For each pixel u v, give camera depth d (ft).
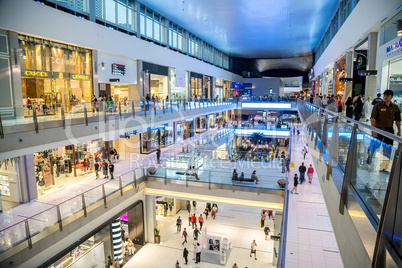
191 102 90.89
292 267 29.27
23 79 49.49
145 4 79.05
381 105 14.84
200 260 52.80
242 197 51.37
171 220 70.64
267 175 52.03
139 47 75.36
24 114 35.68
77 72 57.77
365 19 43.21
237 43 134.41
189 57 110.42
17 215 39.27
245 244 58.70
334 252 31.76
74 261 41.19
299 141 103.50
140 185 55.98
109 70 66.54
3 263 29.30
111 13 67.10
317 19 88.99
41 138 37.88
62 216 37.17
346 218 11.08
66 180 54.44
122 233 59.67
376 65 43.32
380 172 8.28
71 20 52.85
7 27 41.37
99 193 44.45
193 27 104.83
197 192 54.24
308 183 55.21
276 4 73.41
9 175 43.65
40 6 46.42
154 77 87.97
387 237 6.72
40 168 47.83
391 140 7.63
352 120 11.66
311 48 146.72
